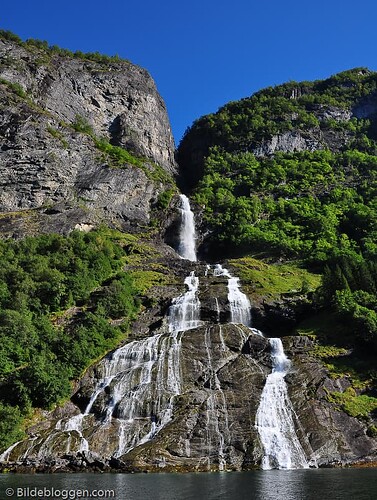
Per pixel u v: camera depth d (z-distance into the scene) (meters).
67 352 49.53
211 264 80.31
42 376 44.69
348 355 49.72
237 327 54.81
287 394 44.34
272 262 83.25
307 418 41.59
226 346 51.88
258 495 24.03
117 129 129.88
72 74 129.00
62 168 96.62
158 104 149.75
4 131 95.25
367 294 57.47
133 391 46.12
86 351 50.91
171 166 140.12
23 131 95.81
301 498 23.03
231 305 62.25
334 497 23.22
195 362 49.62
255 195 109.75
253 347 51.66
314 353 50.31
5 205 89.62
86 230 88.31
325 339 52.69
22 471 35.50
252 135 138.38
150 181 105.81
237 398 44.16
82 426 42.47
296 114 145.75
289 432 40.44
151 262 80.00
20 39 129.62
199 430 40.25
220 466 37.09
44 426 42.38
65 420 43.16
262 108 149.75
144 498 23.50
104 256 73.06
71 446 39.22
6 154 92.81
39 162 94.25
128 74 143.50
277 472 34.31
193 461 37.47
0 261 64.25
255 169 122.31
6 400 43.59
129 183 101.62
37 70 119.88
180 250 98.38
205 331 54.00
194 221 102.44
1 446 39.00
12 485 27.83
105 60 146.12
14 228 82.25
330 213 96.56
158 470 36.03
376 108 154.12
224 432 40.19
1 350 47.75
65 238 76.62
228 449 38.59
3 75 111.75
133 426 41.62
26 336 49.94
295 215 99.31
